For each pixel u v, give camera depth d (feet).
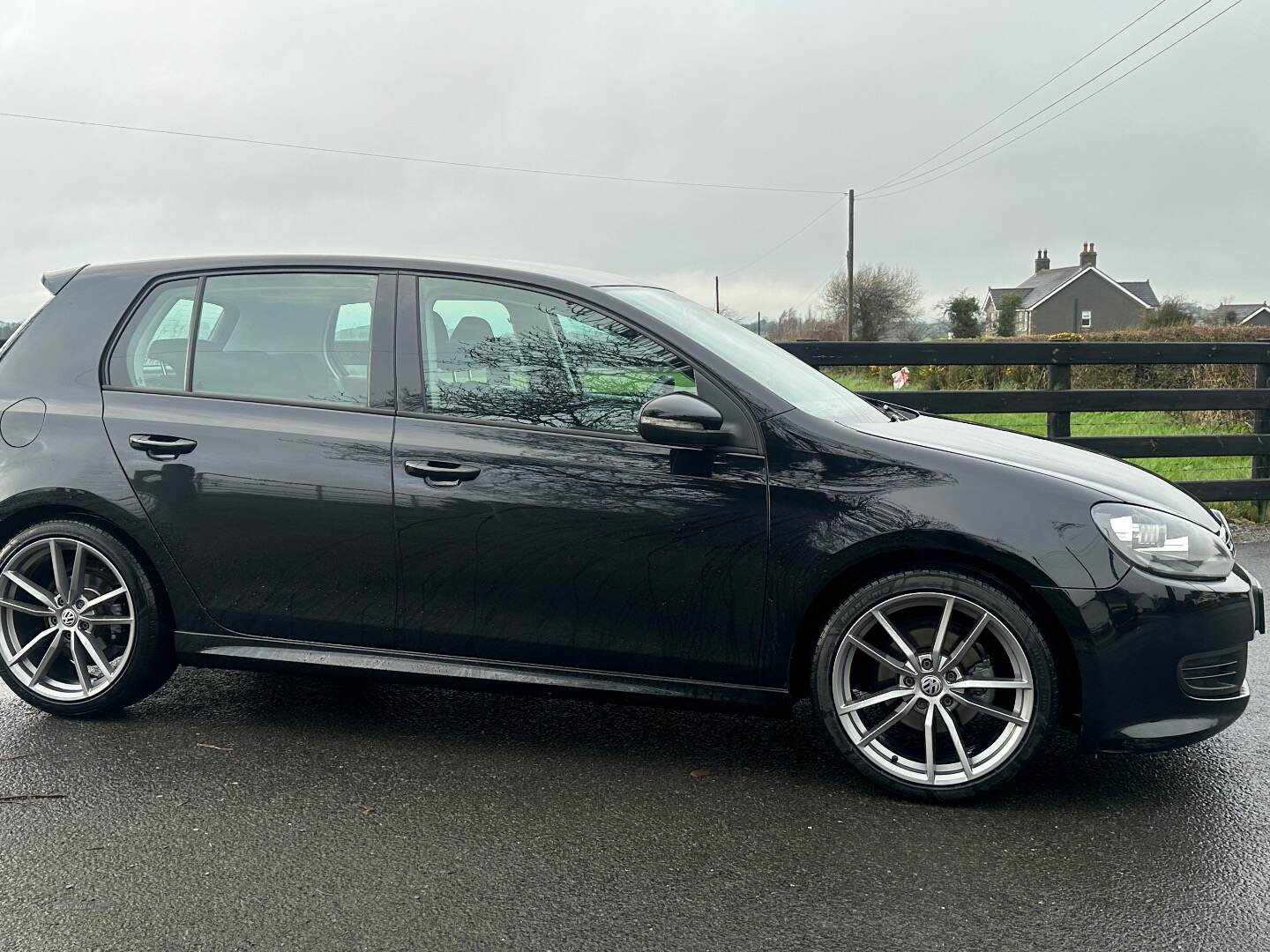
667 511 10.46
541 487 10.67
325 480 11.12
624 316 10.96
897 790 10.22
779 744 11.75
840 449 10.28
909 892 8.45
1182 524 9.97
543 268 11.66
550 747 11.61
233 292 11.89
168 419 11.59
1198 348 23.73
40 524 11.94
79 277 12.41
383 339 11.36
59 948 7.57
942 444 10.52
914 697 10.16
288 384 11.53
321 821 9.70
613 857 9.05
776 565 10.28
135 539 11.61
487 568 10.86
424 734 11.93
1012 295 266.16
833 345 22.93
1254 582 10.68
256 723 12.23
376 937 7.77
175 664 12.29
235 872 8.73
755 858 9.05
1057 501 9.85
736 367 10.71
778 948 7.63
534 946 7.66
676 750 11.54
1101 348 23.39
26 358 12.20
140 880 8.59
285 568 11.35
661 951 7.61
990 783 10.00
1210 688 9.87
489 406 11.02
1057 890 8.47
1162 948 7.62
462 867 8.85
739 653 10.54
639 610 10.65
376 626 11.28
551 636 10.89
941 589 9.96
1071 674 10.09
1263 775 10.83
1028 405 23.38
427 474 10.87
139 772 10.76
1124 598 9.62
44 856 8.98
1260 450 24.25
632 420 10.73
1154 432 37.37
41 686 12.16
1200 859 9.01
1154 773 10.89
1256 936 7.78
